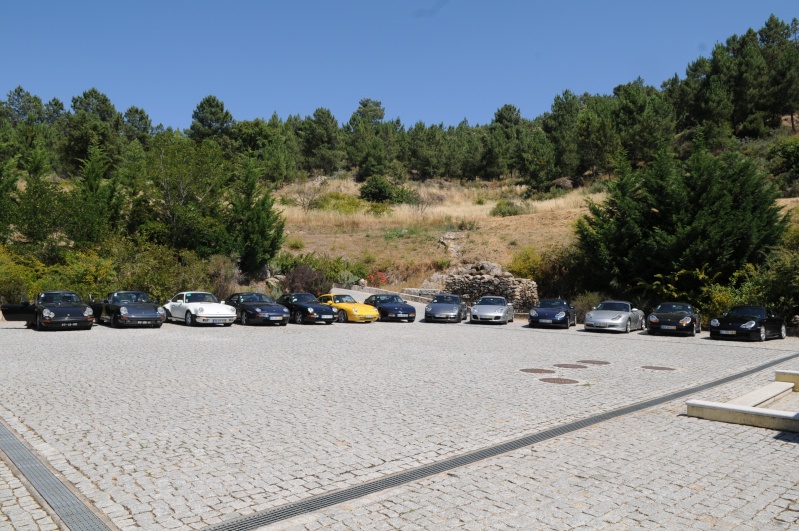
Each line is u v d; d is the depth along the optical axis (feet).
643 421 27.71
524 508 16.92
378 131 342.64
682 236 88.99
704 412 28.27
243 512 16.35
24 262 99.09
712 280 87.81
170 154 117.29
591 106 254.47
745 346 63.77
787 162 153.28
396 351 53.06
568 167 214.69
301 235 156.87
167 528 15.24
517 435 24.82
